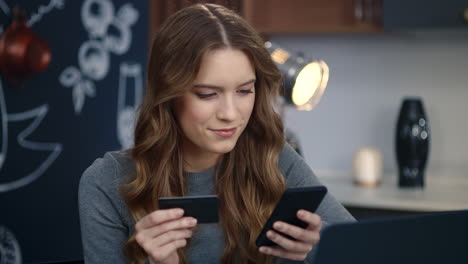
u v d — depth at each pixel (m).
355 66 3.39
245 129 1.53
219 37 1.30
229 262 1.50
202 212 1.24
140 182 1.46
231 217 1.50
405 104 3.02
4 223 2.71
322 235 0.92
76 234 2.92
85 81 2.90
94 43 2.91
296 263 1.50
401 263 0.97
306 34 3.47
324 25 3.09
